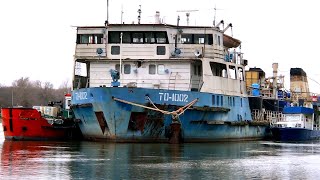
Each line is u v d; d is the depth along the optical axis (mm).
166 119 46750
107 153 37969
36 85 178625
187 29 51469
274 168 31500
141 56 50719
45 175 27281
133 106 45500
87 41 51844
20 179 25953
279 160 36000
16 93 159375
